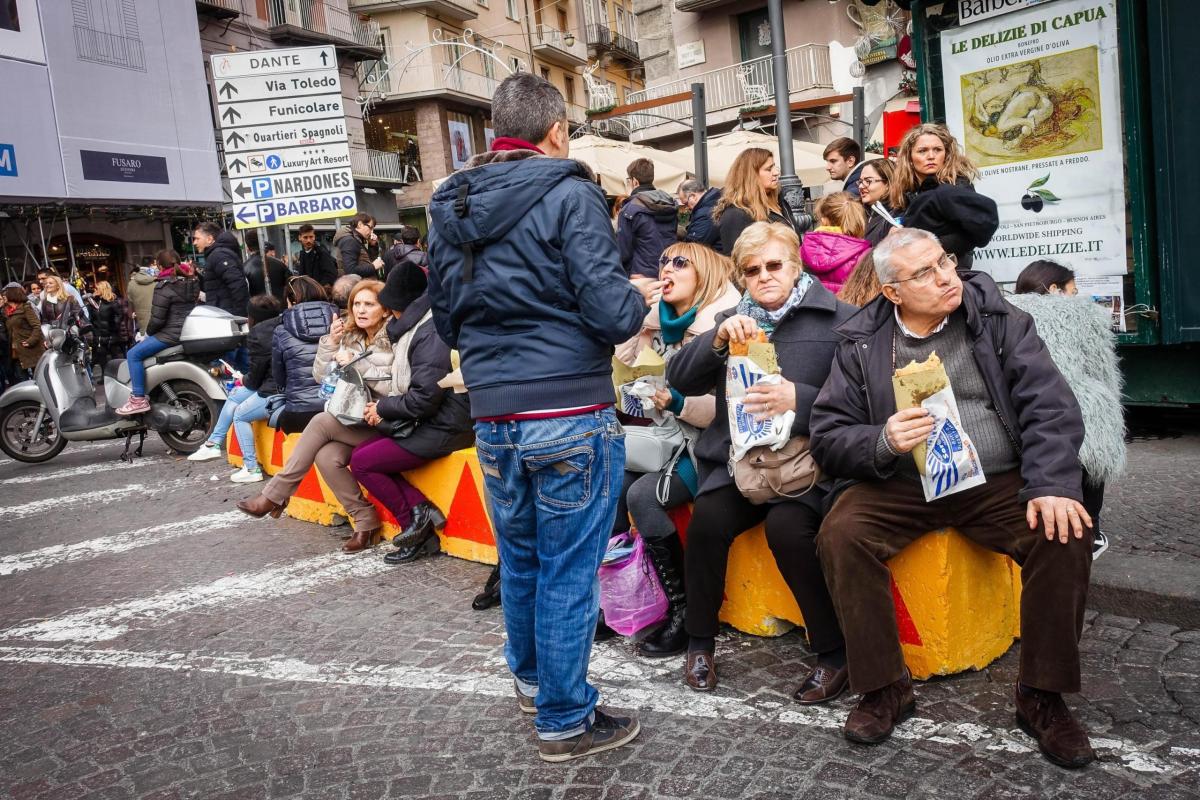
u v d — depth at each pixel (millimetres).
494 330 2850
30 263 20844
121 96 20000
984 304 3059
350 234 12406
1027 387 2934
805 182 18234
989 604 3369
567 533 2883
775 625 3789
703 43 28500
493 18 44812
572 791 2795
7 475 9062
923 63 6598
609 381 2932
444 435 5160
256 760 3137
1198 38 5309
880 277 3023
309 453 5484
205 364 9156
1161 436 6039
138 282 11648
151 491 7793
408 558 5297
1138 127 5590
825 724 3059
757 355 3230
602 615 3941
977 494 3066
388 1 38469
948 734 2920
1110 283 5887
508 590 3121
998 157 6270
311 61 11141
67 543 6367
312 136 11195
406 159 40312
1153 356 5984
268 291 12164
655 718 3213
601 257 2717
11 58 17688
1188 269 5516
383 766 3029
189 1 21891
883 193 5926
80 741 3391
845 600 2949
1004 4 6074
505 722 3268
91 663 4152
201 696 3697
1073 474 2797
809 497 3287
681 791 2740
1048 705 2787
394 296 5203
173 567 5609
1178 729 2840
